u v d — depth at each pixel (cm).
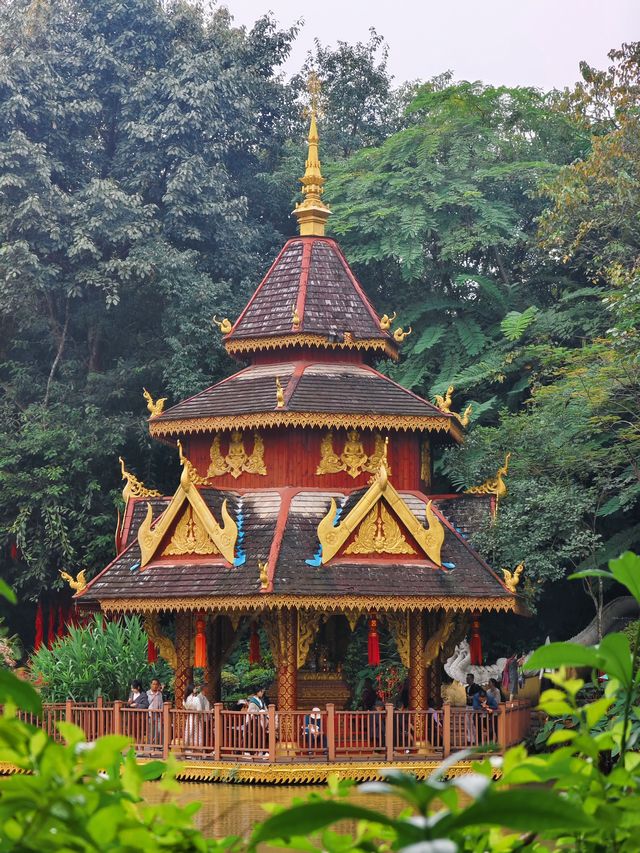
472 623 2916
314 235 3238
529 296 4634
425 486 3109
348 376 3022
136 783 493
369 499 2741
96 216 4406
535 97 4606
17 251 4272
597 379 3384
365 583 2680
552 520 3216
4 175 4331
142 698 2930
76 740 488
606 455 3441
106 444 4297
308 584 2641
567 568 3509
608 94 3853
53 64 4672
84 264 4494
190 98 4656
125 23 4847
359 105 5491
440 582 2741
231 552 2742
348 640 3044
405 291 4684
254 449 2947
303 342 3006
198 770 2544
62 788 449
